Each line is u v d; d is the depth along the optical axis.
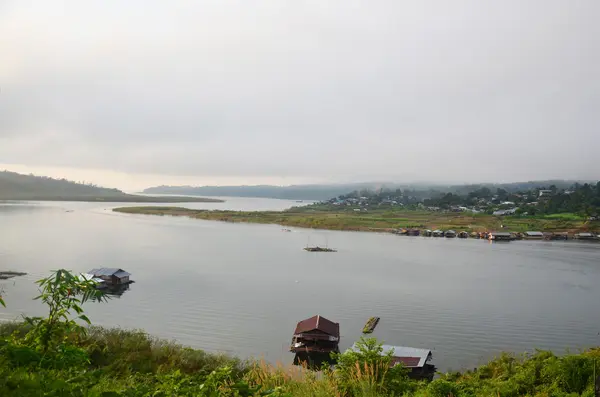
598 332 42.06
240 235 126.00
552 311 49.44
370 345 13.15
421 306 50.69
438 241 123.31
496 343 38.53
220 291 55.31
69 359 5.46
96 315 43.19
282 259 83.56
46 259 73.00
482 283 64.69
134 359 23.02
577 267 80.56
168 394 6.55
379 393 10.66
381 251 99.38
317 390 10.19
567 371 15.80
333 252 95.69
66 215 173.62
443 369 32.41
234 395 6.64
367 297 54.47
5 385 4.20
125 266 70.19
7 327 19.36
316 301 51.88
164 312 45.19
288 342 37.59
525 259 89.75
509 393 15.88
